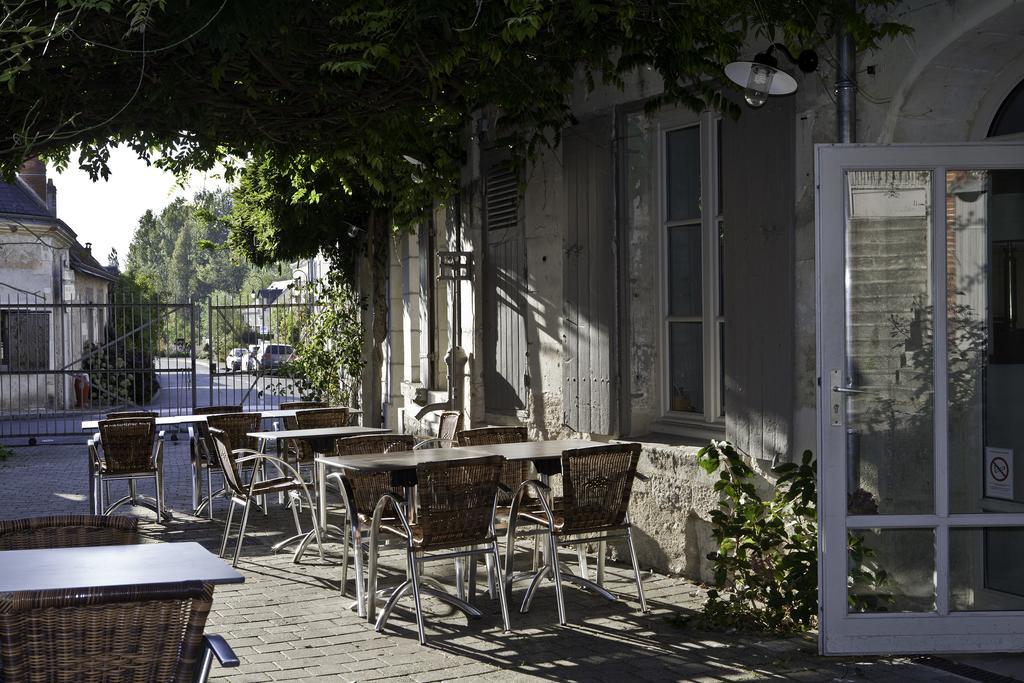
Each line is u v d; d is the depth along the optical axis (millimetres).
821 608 5281
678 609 6215
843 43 5730
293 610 6371
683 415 7328
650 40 6148
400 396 13852
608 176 7531
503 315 9320
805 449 5992
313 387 16141
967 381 5375
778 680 4910
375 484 6457
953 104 5637
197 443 10023
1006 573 5379
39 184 30094
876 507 5352
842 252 5344
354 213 14414
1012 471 5398
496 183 9359
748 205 6309
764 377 6215
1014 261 5387
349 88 6742
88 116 6230
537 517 6430
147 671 3023
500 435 7770
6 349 24719
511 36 5734
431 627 5965
